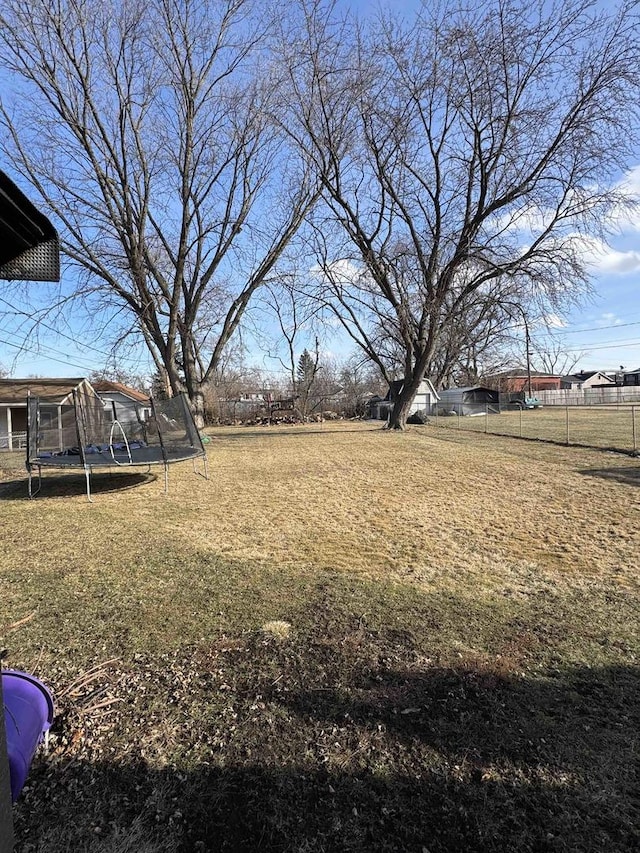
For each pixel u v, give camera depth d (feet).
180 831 5.53
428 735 7.02
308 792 6.06
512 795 5.91
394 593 12.42
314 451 48.16
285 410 123.03
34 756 6.75
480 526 18.78
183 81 51.62
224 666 9.10
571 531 17.69
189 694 8.21
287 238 61.31
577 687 8.13
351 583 13.15
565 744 6.76
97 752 6.82
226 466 39.42
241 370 156.66
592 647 9.48
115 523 20.81
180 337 66.18
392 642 9.85
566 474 29.35
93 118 49.67
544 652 9.30
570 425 67.82
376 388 174.19
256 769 6.46
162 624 10.88
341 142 58.23
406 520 20.03
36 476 37.19
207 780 6.28
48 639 10.26
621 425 65.98
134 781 6.28
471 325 82.74
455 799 5.89
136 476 35.68
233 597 12.34
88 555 16.20
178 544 17.31
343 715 7.55
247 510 22.84
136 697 8.14
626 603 11.51
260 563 15.01
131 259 54.29
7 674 6.80
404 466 35.76
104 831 5.52
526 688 8.13
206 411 120.57
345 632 10.32
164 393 67.82
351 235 61.72
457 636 10.04
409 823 5.58
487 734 7.00
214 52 52.13
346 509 22.43
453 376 177.06
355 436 64.69
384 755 6.65
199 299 60.08
